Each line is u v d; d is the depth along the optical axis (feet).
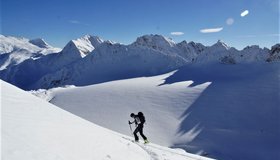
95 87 449.89
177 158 46.44
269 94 328.90
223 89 365.61
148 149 48.19
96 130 39.91
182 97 344.69
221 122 261.44
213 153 195.00
